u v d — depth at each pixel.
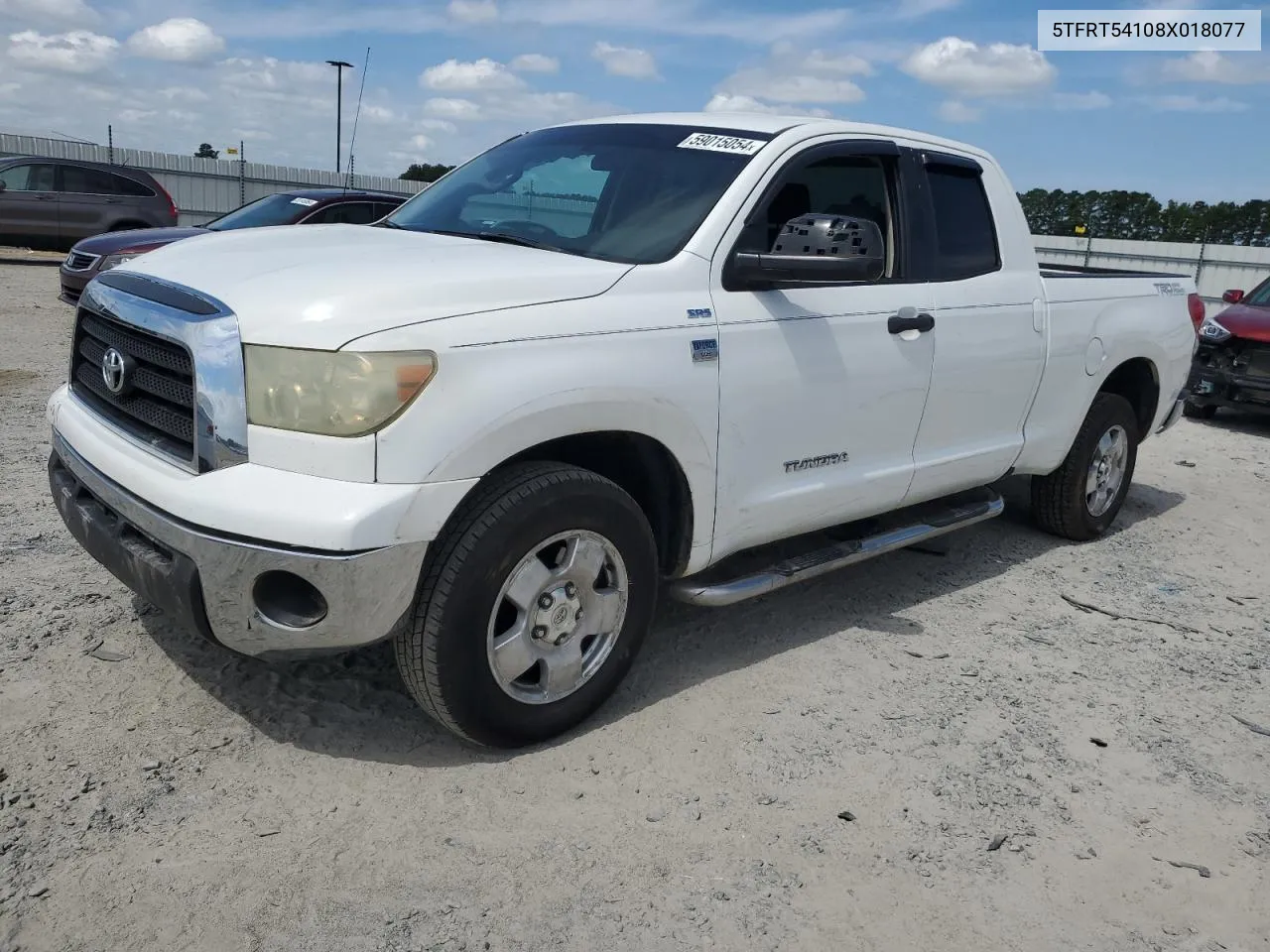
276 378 2.66
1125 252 25.02
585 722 3.35
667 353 3.22
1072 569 5.38
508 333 2.85
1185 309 6.07
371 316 2.70
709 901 2.57
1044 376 4.96
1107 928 2.61
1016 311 4.69
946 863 2.80
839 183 4.01
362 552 2.62
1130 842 2.98
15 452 5.88
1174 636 4.57
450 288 2.87
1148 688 4.00
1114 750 3.49
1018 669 4.06
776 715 3.51
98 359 3.26
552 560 3.14
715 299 3.42
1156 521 6.52
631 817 2.88
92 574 4.14
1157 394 5.99
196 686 3.34
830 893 2.64
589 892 2.57
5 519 4.72
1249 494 7.45
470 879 2.57
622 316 3.13
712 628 4.20
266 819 2.73
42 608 3.79
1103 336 5.34
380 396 2.63
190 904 2.40
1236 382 9.87
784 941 2.46
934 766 3.28
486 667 2.94
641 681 3.69
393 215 4.31
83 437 3.19
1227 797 3.26
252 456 2.70
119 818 2.67
